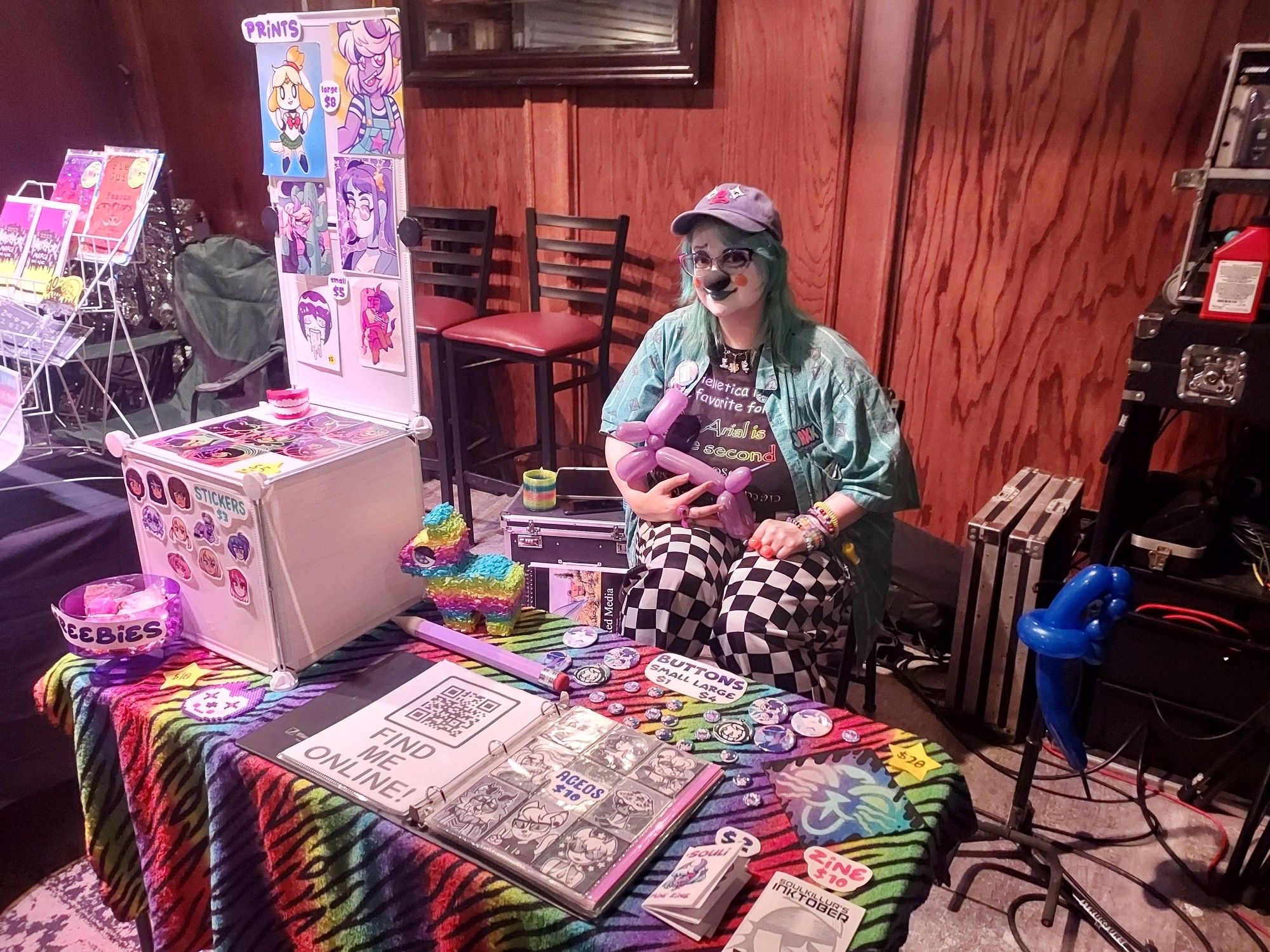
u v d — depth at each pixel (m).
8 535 1.69
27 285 1.88
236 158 3.42
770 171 2.58
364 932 1.00
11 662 1.67
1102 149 2.14
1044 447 2.41
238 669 1.21
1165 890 1.67
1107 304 2.23
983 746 2.04
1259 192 1.57
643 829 0.92
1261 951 1.55
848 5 2.33
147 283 2.99
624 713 1.12
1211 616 1.77
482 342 2.71
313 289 1.37
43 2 3.21
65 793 1.90
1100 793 1.89
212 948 1.37
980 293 2.38
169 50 3.41
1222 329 1.57
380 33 1.17
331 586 1.22
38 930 1.58
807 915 0.84
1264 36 1.92
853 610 1.68
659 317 2.91
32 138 3.25
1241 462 1.88
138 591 1.28
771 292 1.62
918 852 0.92
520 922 0.86
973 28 2.21
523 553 1.86
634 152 2.79
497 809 0.94
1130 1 2.03
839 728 1.11
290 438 1.26
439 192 3.23
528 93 2.89
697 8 2.48
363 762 1.01
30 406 2.37
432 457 3.41
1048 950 1.53
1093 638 1.38
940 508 2.61
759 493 1.66
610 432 1.83
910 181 2.39
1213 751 1.87
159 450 1.20
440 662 1.21
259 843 1.07
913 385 2.54
